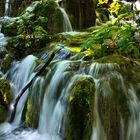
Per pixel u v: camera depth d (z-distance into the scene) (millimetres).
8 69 6488
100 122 4582
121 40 5629
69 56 5875
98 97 4676
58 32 7684
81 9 8289
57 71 5387
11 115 5570
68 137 4488
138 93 4984
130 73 5160
